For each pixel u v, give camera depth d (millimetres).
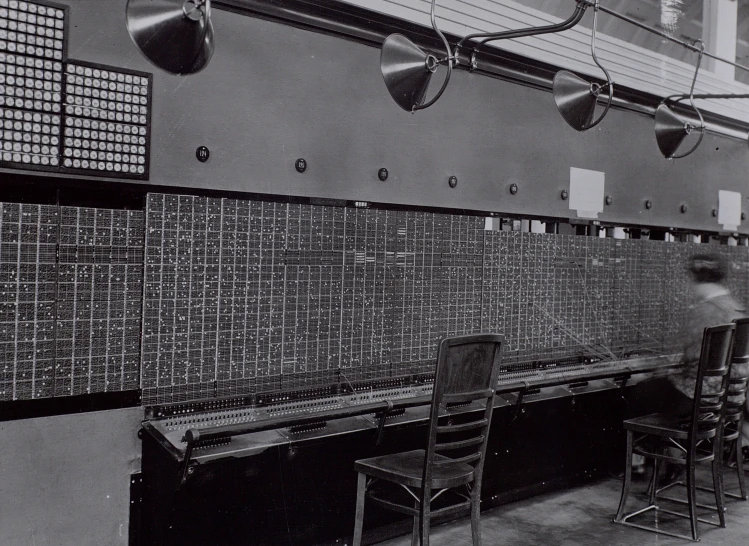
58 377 2602
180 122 2889
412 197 3779
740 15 6574
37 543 2572
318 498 3312
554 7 4914
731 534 3867
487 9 4117
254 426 2676
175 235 2854
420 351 3719
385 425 3178
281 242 3158
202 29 2270
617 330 4957
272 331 3137
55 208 2584
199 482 2904
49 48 2557
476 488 2662
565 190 4676
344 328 3387
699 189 5852
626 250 5027
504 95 4254
